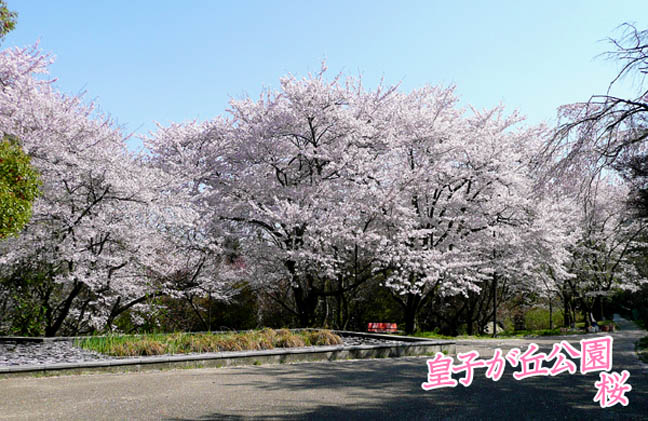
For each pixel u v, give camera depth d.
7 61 16.03
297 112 20.50
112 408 6.45
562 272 25.41
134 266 18.50
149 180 17.06
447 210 22.81
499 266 23.81
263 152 20.72
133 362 9.62
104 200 16.77
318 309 27.19
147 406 6.59
